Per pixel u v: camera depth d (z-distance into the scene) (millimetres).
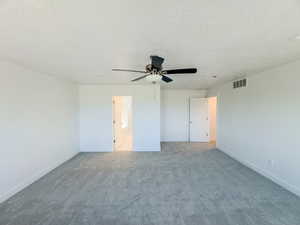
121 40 2012
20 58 2727
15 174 3066
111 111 5832
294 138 2961
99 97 5805
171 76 4328
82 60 2844
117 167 4355
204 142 7312
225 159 4965
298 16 1483
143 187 3256
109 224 2240
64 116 4824
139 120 5875
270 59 2793
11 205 2664
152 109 5852
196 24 1638
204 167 4312
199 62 2977
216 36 1908
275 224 2217
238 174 3848
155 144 5910
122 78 4609
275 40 2012
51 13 1429
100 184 3393
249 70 3631
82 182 3486
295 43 2102
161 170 4137
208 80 4992
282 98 3209
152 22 1599
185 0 1260
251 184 3344
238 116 4773
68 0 1250
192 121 7402
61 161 4645
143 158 5102
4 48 2266
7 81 2918
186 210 2531
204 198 2852
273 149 3451
